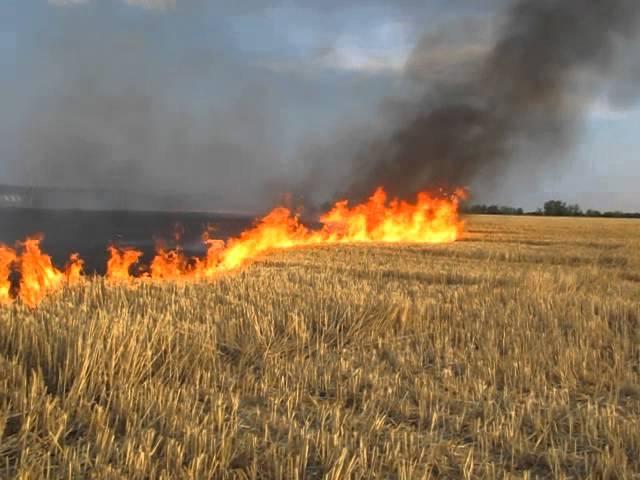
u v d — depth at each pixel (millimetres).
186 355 5945
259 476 3844
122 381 4957
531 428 4980
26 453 3721
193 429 4137
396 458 4109
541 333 7879
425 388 5555
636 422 4918
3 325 5668
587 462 4254
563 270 15117
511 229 41406
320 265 15102
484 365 6582
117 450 3859
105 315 6348
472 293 10625
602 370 6625
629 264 17891
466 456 4359
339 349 7078
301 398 5348
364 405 5172
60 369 4879
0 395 4480
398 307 8508
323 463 4012
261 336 6969
